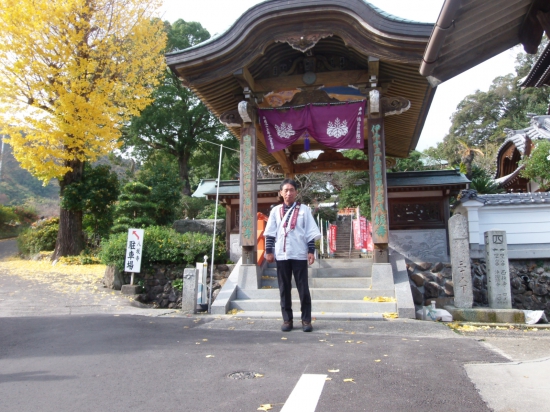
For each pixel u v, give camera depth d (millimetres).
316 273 8609
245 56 8078
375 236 7809
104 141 14000
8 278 11508
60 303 8234
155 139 32000
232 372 3287
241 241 8336
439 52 3680
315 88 8797
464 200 9836
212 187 13211
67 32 13305
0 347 4215
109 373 3285
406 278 7594
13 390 2896
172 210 17094
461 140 39188
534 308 9555
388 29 7348
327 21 7734
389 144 12766
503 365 3430
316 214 25938
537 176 14984
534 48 3844
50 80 13570
